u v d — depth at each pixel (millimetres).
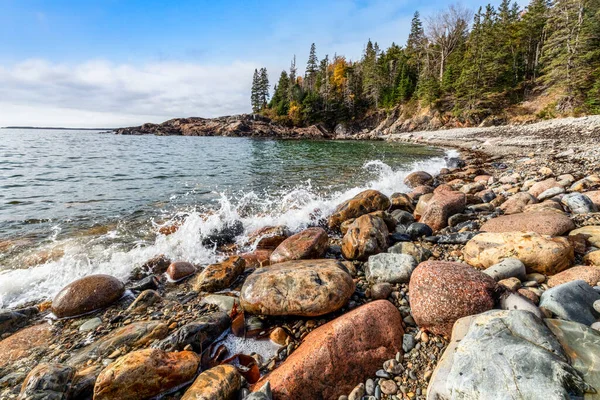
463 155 19734
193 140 47156
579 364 1891
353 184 11031
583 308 2551
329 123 68375
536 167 11828
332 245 5398
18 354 2939
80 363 2764
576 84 34312
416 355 2629
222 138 55562
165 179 12203
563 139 21766
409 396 2303
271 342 3020
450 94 49344
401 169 14898
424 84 51188
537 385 1769
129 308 3684
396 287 3678
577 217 5242
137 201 8734
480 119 43094
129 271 4648
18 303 3896
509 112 41625
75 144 34594
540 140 22844
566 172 9742
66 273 4570
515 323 2191
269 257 4797
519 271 3385
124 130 71125
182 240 5668
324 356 2461
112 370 2326
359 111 66938
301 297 3143
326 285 3229
